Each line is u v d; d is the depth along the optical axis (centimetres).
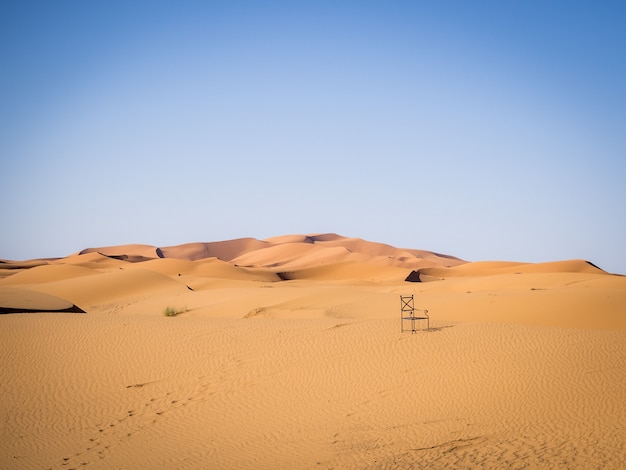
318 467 1491
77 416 2012
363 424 1786
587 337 2361
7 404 2097
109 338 2752
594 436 1469
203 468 1566
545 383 1906
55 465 1639
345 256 19325
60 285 7100
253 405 2027
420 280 11406
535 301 4053
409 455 1498
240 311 4850
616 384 1825
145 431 1878
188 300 5878
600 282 5838
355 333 2706
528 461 1357
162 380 2289
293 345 2573
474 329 2638
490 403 1820
